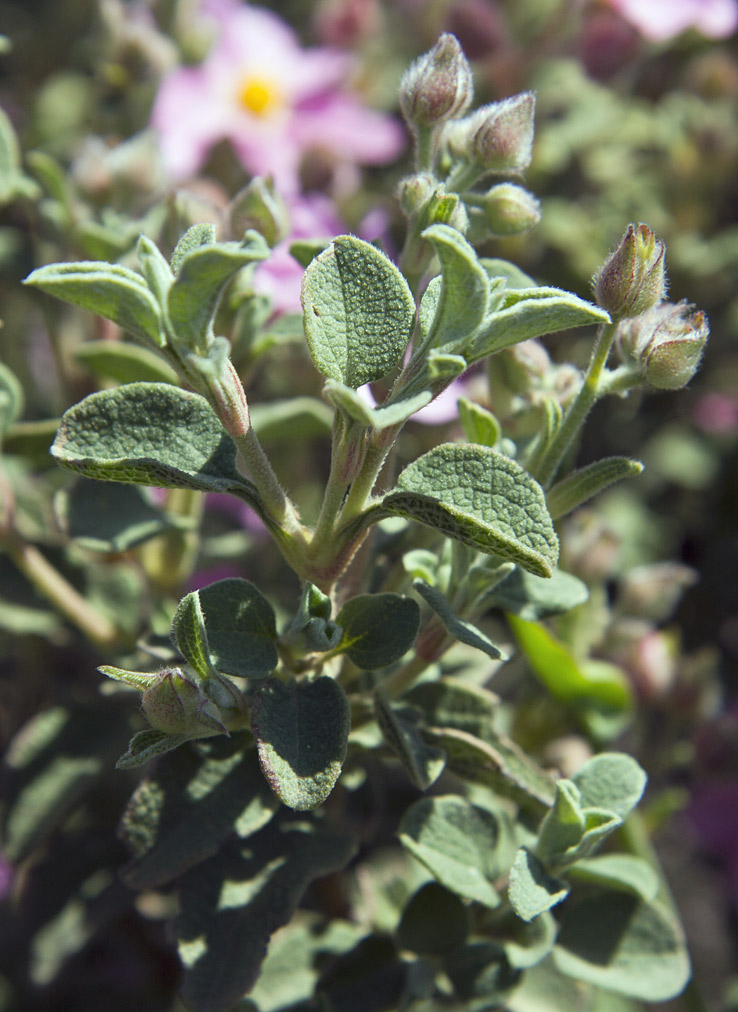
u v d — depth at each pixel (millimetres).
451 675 351
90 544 330
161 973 440
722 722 431
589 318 269
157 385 281
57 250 399
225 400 271
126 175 386
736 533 583
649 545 553
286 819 321
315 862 316
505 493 270
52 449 274
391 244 490
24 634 402
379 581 333
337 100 549
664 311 296
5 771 357
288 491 478
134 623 363
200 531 469
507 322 270
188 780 308
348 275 276
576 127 548
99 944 438
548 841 295
